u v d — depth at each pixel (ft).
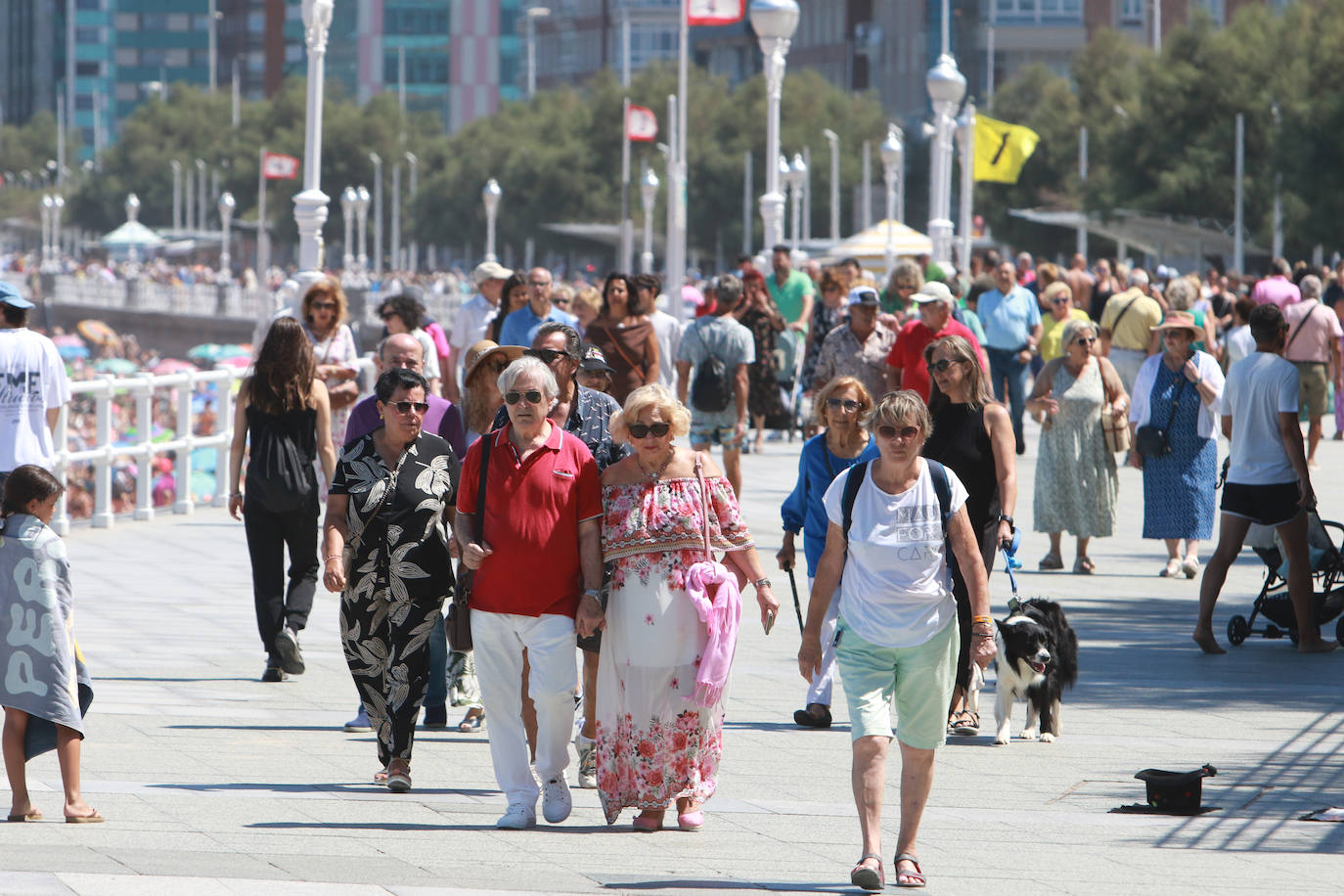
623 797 85.46
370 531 93.97
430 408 109.50
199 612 151.23
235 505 124.77
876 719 75.87
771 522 203.82
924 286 144.36
